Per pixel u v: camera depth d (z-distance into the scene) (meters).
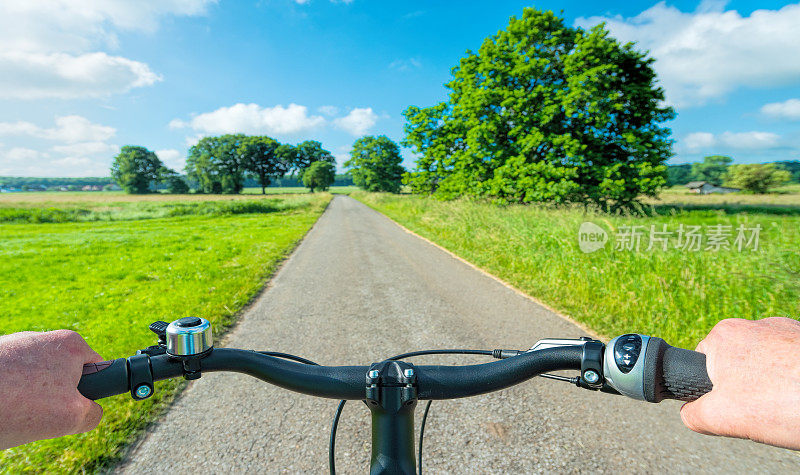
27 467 2.68
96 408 0.47
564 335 4.91
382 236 16.06
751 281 4.91
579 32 21.11
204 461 2.79
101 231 22.61
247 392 3.72
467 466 2.72
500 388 0.64
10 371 0.38
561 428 3.09
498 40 22.56
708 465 2.64
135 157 110.19
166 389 3.68
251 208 38.44
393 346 4.81
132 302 6.78
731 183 61.22
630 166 20.39
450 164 27.17
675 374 0.42
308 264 10.28
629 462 2.70
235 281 8.08
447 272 8.76
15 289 8.26
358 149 94.19
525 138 20.73
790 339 0.36
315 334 5.27
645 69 21.30
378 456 0.64
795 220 6.24
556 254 7.88
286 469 2.72
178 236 18.06
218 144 115.00
